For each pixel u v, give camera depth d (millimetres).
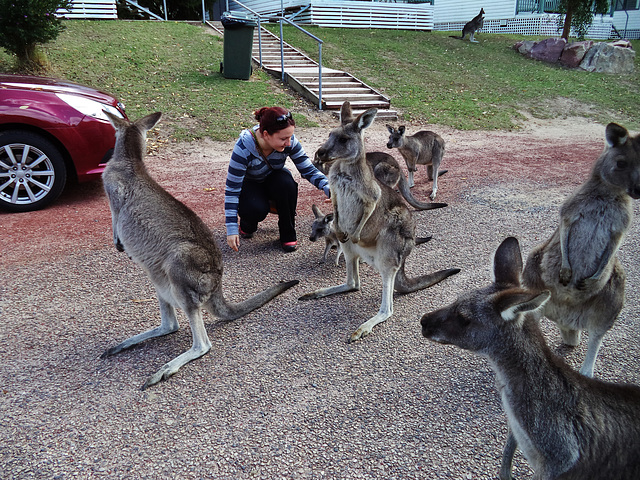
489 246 5184
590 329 3057
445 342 2311
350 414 2740
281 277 4508
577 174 8234
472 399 2889
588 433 1945
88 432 2568
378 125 11727
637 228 5816
